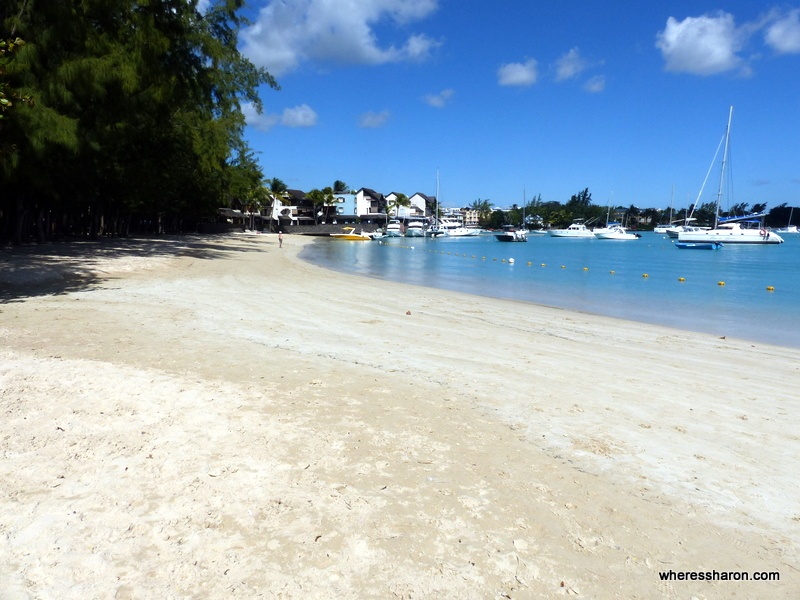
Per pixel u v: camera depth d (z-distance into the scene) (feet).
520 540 11.37
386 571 10.14
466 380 23.02
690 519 12.57
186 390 19.24
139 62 64.64
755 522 12.57
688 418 19.54
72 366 21.43
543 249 208.95
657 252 189.67
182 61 80.07
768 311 55.01
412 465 14.51
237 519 11.51
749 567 10.85
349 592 9.53
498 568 10.42
